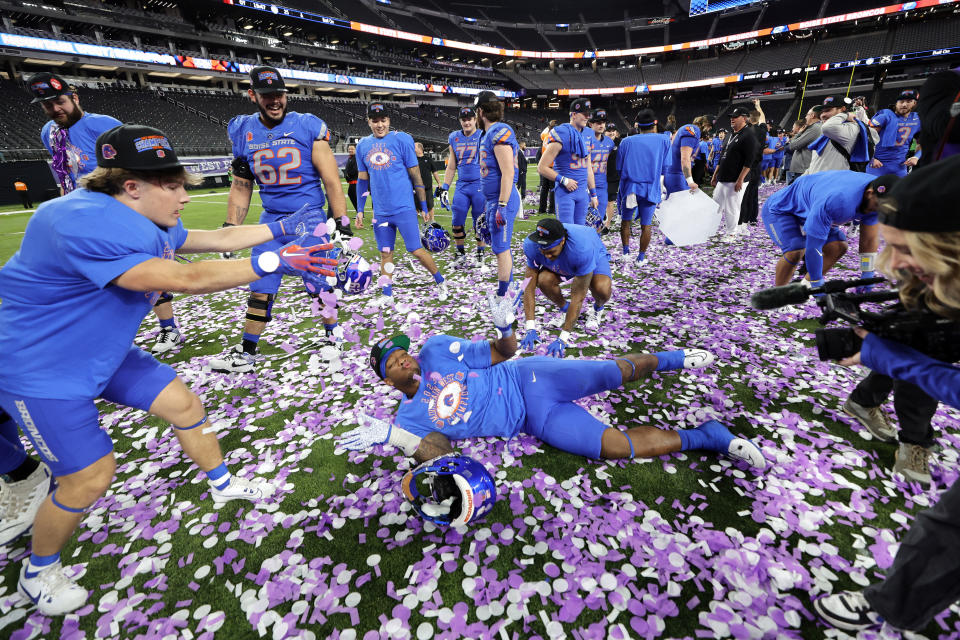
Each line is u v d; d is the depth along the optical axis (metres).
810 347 3.42
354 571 1.80
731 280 5.19
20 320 1.50
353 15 43.59
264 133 3.24
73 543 2.03
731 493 2.09
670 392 2.92
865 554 1.75
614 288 5.07
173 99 32.03
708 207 4.60
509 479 2.25
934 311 1.16
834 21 39.12
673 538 1.84
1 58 26.61
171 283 1.50
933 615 1.30
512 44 54.81
